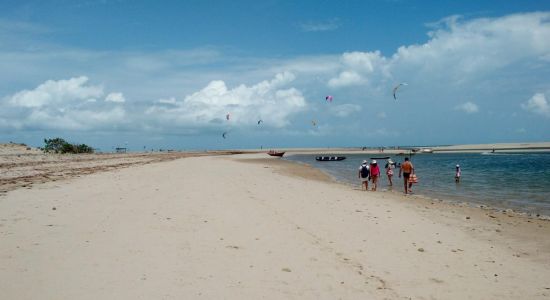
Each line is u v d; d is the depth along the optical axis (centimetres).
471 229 1352
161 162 4759
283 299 697
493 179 3491
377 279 820
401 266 910
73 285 710
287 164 5950
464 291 786
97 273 769
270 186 2309
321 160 8075
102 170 3058
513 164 5934
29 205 1384
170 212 1340
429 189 2744
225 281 761
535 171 4397
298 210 1500
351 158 9875
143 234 1052
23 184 1966
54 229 1067
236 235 1083
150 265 823
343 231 1200
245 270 823
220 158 7256
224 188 2050
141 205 1450
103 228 1096
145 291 696
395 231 1241
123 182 2181
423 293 764
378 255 980
